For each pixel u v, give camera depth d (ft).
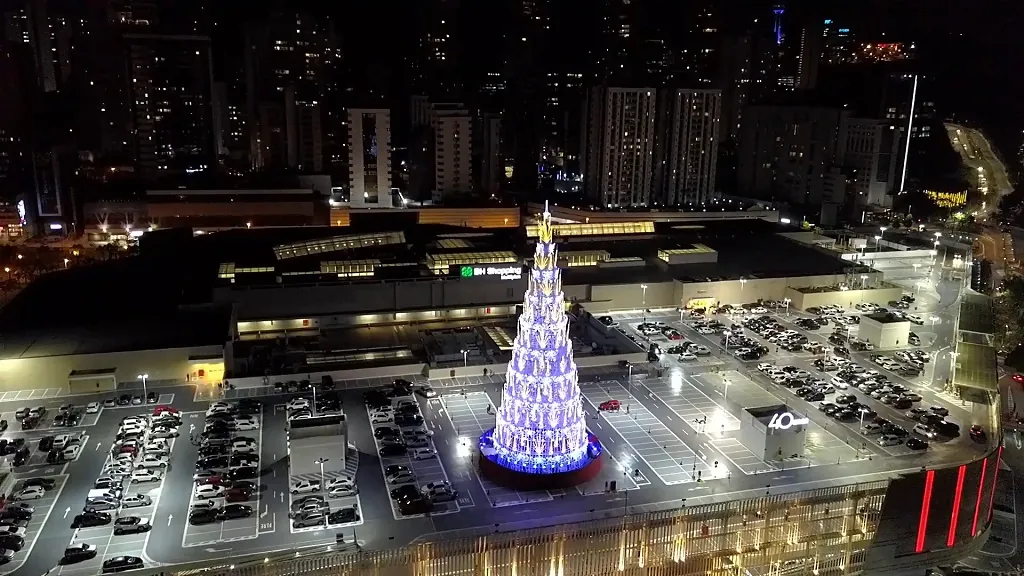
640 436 448.65
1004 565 368.48
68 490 380.78
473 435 448.24
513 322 642.63
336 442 393.29
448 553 306.14
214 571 291.17
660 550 330.54
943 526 366.84
